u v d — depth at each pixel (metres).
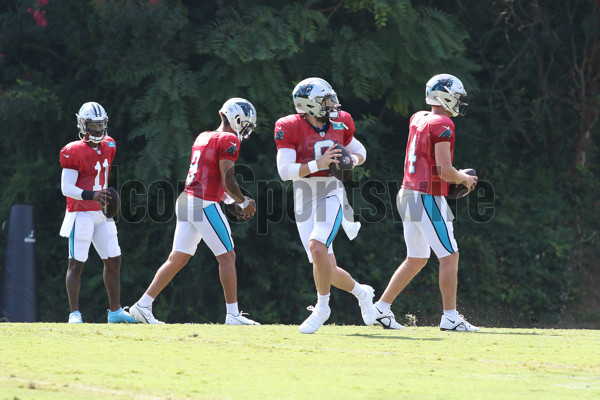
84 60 60.56
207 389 13.16
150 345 19.25
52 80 62.38
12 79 62.88
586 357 18.31
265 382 13.98
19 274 49.38
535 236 64.50
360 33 57.06
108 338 20.78
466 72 57.88
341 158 22.77
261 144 58.25
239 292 58.75
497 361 17.53
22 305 49.25
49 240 61.50
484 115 66.56
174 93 51.12
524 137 69.25
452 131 24.44
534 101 67.06
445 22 55.53
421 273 60.91
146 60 52.38
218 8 55.56
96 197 29.22
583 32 66.25
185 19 53.19
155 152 50.84
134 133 52.03
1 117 57.97
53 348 18.20
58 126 60.94
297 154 23.62
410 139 25.41
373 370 15.80
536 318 62.91
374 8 53.50
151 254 59.06
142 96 55.44
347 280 24.67
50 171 60.44
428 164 24.80
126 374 14.60
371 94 56.66
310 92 23.23
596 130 68.94
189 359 16.86
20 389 12.93
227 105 28.97
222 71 52.19
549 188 67.00
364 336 22.81
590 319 62.91
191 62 56.12
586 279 64.50
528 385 14.16
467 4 65.00
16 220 49.97
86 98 60.47
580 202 66.88
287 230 58.41
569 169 68.31
